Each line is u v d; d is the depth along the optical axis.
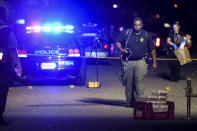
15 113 25.88
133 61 27.97
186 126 22.48
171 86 38.88
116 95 33.53
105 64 58.75
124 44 28.12
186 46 41.53
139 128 21.89
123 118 24.55
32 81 40.97
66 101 30.48
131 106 28.47
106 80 42.69
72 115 25.31
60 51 37.16
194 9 82.44
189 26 84.25
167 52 42.16
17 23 55.44
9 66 22.62
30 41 38.66
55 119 24.06
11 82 37.69
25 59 36.66
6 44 22.28
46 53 36.97
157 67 54.75
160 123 23.27
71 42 38.47
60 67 36.97
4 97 22.58
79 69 37.66
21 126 22.23
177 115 25.66
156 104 24.20
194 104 29.81
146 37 27.78
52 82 40.47
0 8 22.41
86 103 29.67
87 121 23.55
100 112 26.33
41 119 24.05
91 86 37.78
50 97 32.22
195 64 58.72
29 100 30.83
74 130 21.31
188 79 24.47
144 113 24.02
